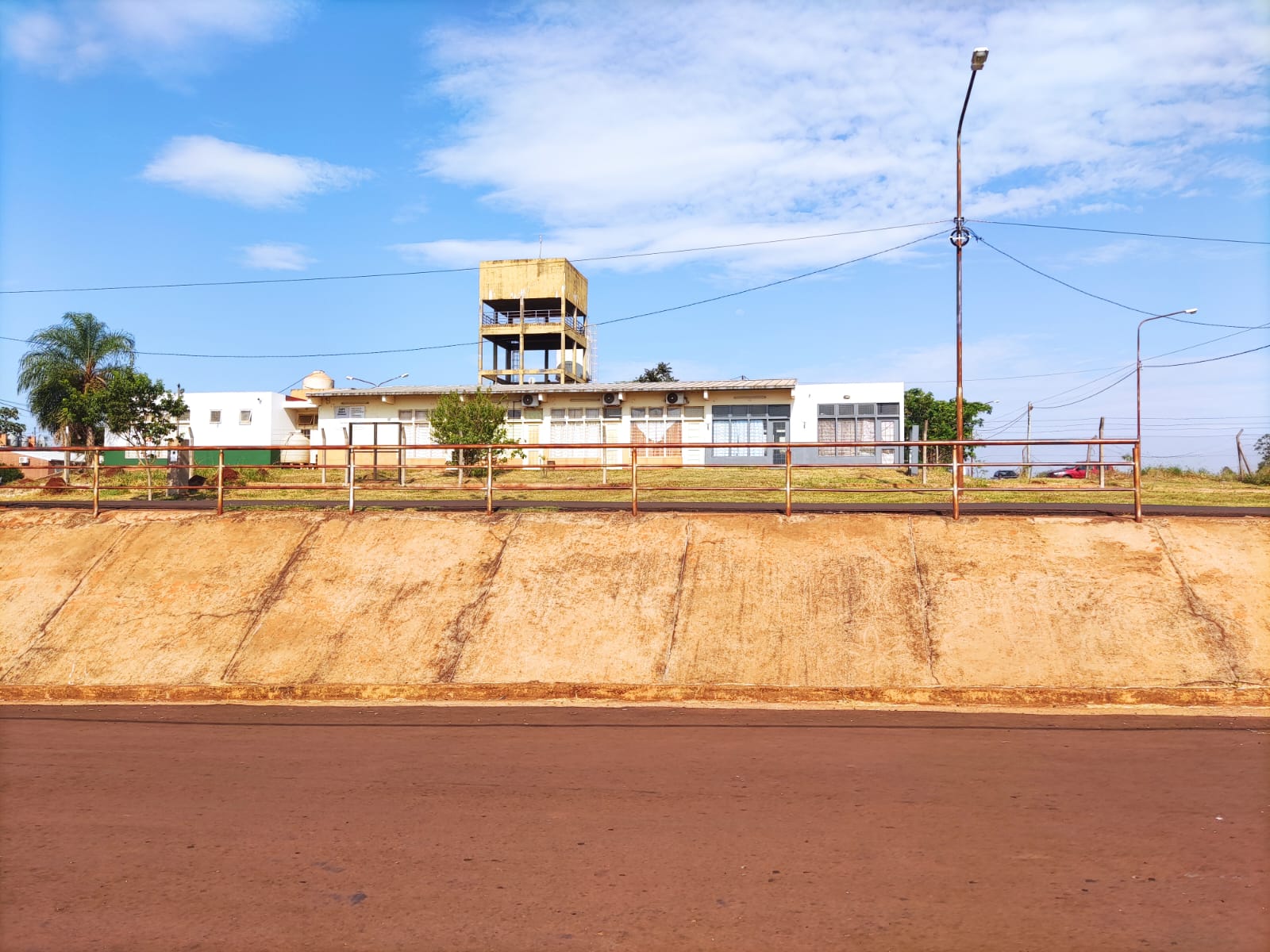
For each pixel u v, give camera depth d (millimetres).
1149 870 5555
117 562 14508
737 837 6164
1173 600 11859
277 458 44656
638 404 40562
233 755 8500
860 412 39500
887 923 4938
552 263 45469
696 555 13617
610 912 5109
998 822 6387
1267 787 7090
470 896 5324
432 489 15750
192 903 5316
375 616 12727
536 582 13234
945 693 10438
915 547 13484
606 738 8930
